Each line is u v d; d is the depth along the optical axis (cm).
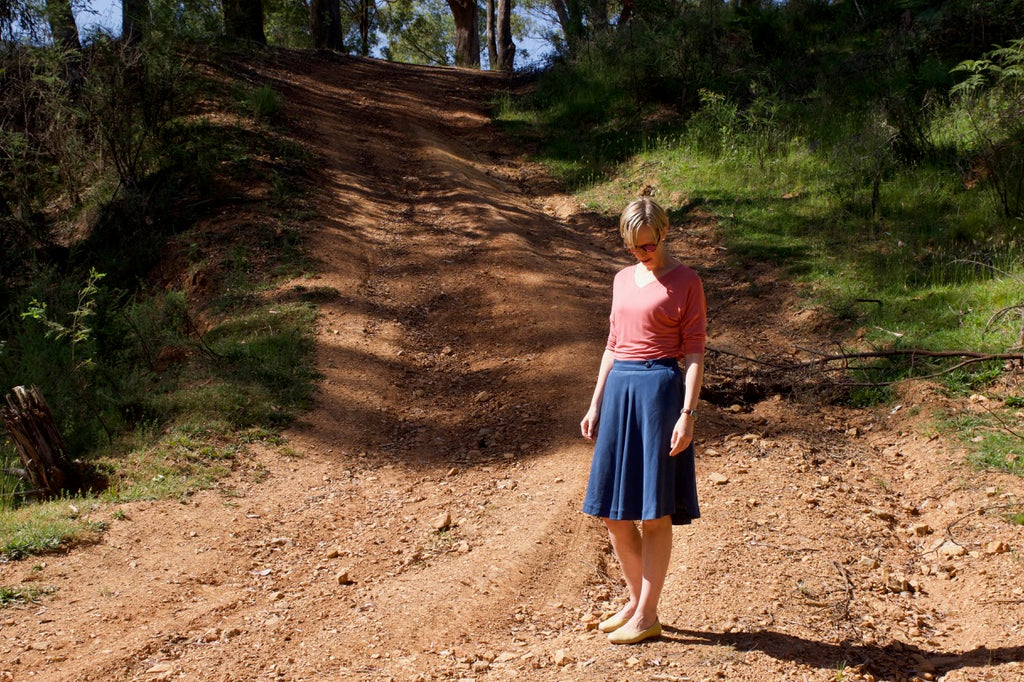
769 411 650
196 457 589
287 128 1364
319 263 959
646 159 1317
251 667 352
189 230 1041
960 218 943
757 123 1279
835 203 1065
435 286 936
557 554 446
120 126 1130
